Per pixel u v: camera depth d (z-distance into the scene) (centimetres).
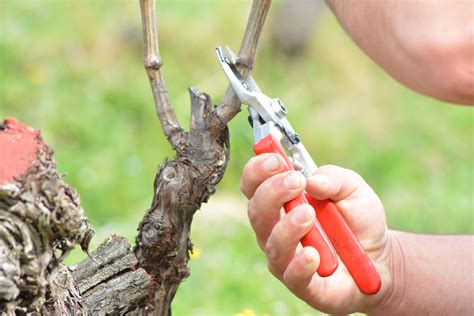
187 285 437
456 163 866
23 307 180
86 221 193
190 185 217
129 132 781
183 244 223
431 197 750
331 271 209
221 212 590
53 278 185
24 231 172
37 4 917
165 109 218
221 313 417
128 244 220
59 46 864
